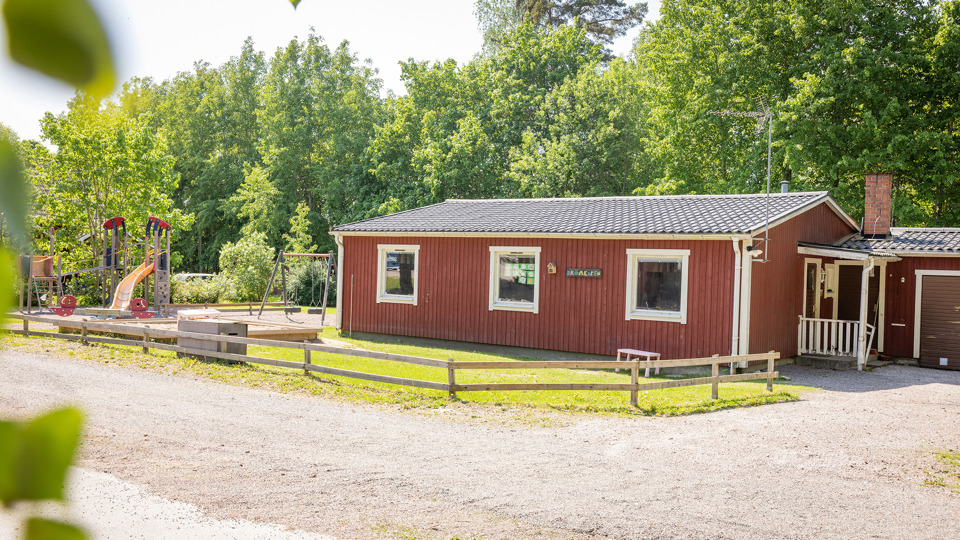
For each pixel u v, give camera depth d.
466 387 12.57
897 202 26.94
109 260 28.81
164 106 53.31
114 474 7.62
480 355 19.30
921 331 20.62
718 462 9.02
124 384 12.42
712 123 32.31
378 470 8.26
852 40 28.89
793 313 19.81
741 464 8.96
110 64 0.43
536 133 43.62
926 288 20.64
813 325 20.22
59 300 24.36
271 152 51.09
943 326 20.30
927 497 7.91
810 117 27.53
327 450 9.01
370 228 22.86
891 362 20.77
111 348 16.48
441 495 7.50
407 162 45.66
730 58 30.64
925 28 28.33
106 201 32.62
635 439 10.09
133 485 7.33
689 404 12.60
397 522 6.74
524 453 9.20
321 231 52.12
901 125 27.31
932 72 27.73
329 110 53.75
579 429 10.61
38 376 12.58
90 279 31.28
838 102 27.73
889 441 10.36
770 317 18.41
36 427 0.49
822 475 8.60
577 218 20.75
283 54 55.03
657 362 12.81
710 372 17.23
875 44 28.48
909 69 28.11
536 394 13.19
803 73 28.70
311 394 12.45
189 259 56.25
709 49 32.91
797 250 19.81
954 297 20.17
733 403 12.92
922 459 9.44
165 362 14.79
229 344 15.66
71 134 30.92
